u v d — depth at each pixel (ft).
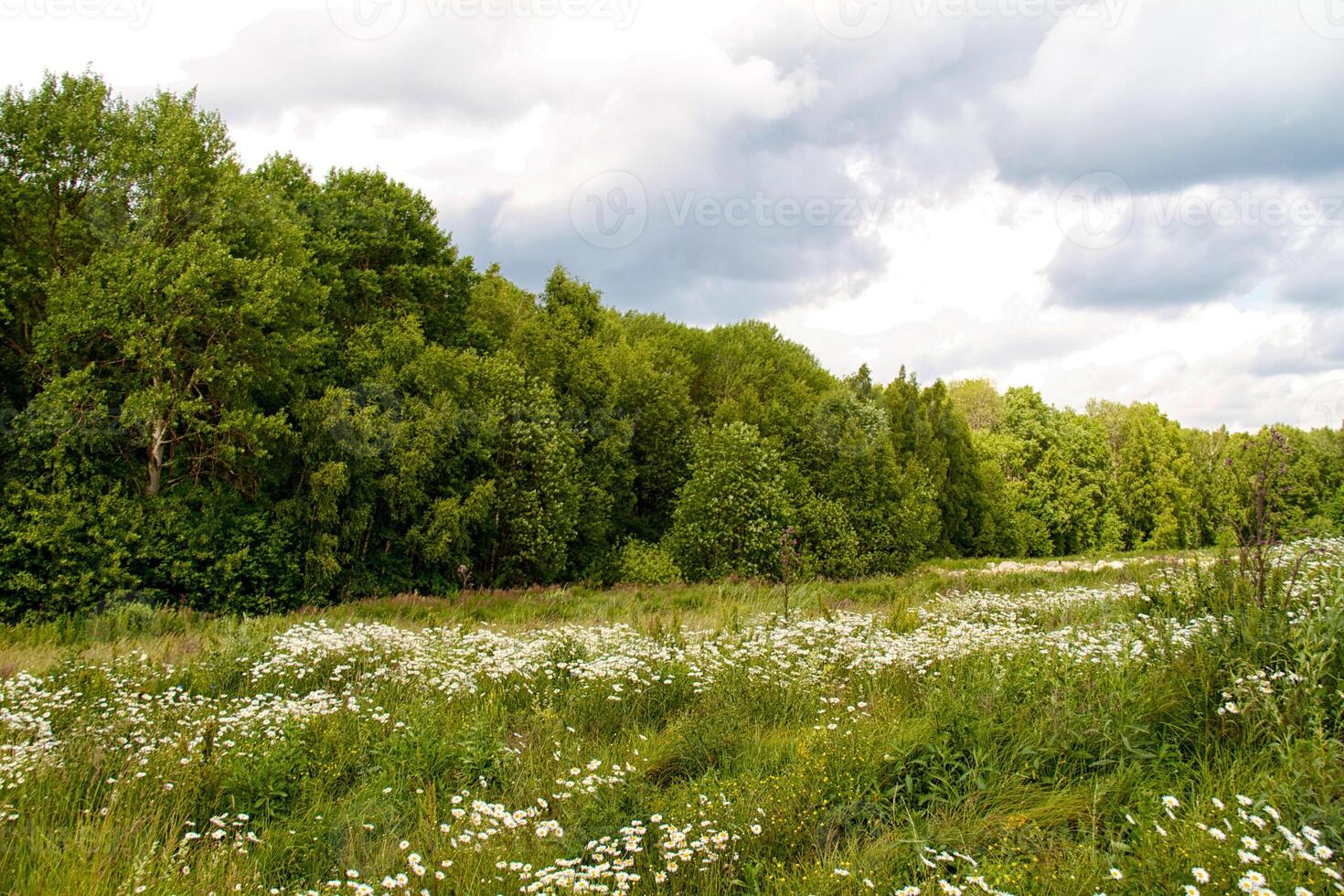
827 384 177.88
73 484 63.21
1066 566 87.76
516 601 70.74
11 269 64.59
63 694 27.63
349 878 14.84
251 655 33.09
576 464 102.58
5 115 66.49
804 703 24.35
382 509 83.66
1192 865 12.01
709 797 17.02
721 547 93.76
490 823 16.51
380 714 23.85
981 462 179.22
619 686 26.27
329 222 95.09
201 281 64.69
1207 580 27.96
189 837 16.25
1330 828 12.54
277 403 78.95
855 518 107.24
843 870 13.30
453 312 106.73
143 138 70.28
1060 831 14.83
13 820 16.55
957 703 19.79
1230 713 17.56
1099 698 18.81
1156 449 204.74
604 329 146.30
